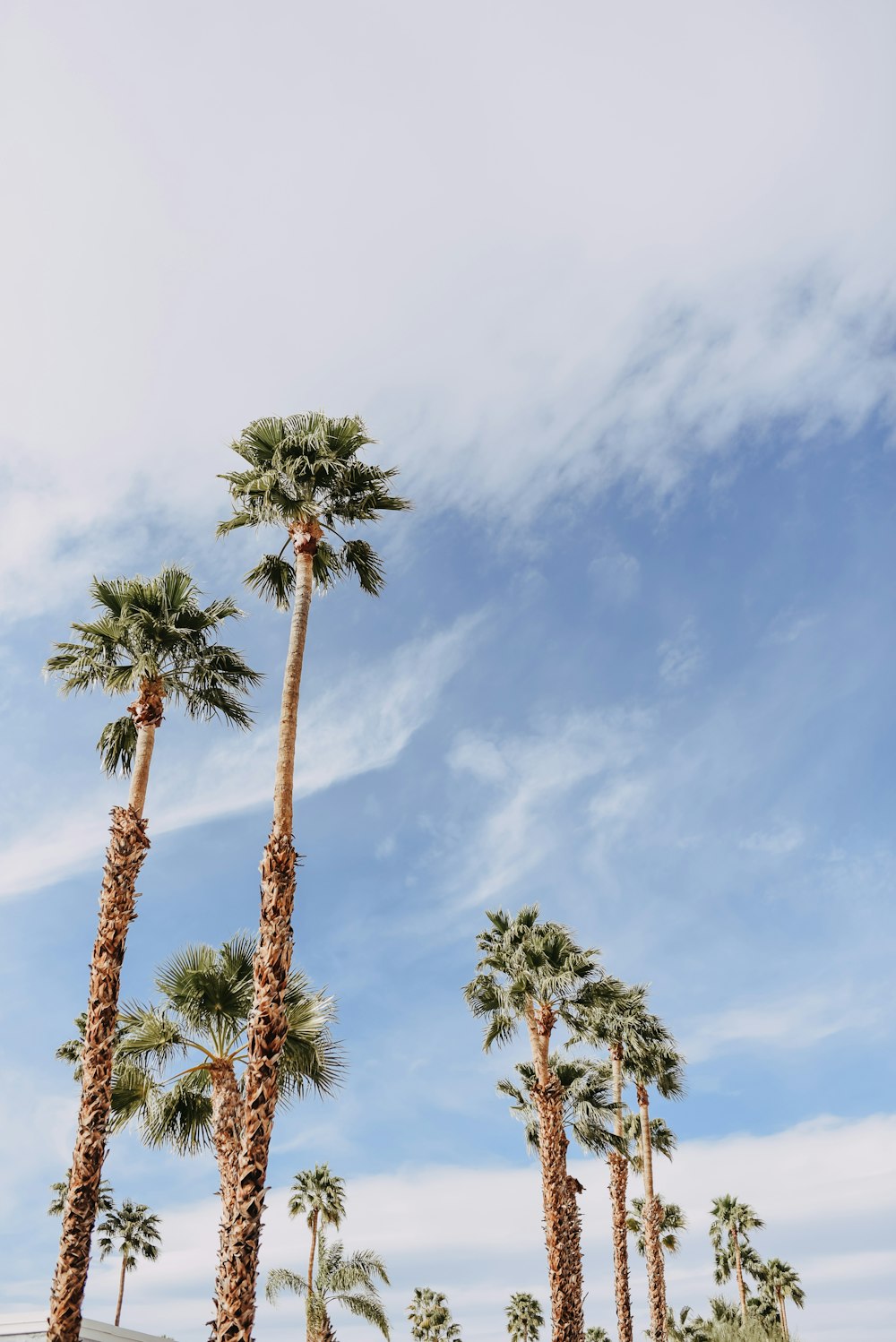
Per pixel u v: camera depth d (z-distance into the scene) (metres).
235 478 16.48
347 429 16.70
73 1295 12.30
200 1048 16.80
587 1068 28.47
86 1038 13.71
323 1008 15.49
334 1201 39.28
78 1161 13.02
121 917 14.55
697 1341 39.19
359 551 17.08
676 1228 41.97
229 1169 15.77
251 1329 10.58
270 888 12.64
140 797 15.94
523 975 24.11
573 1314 21.42
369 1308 28.03
